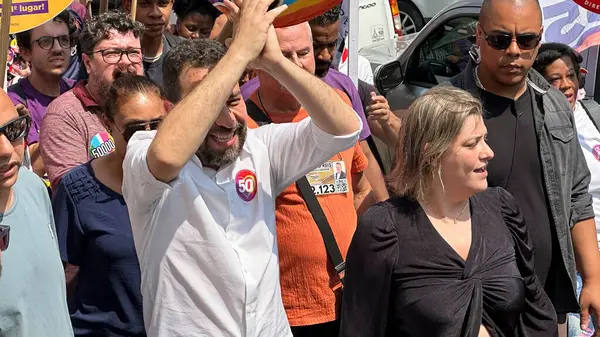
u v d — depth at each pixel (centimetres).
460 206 347
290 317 400
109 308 371
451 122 335
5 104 296
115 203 373
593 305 452
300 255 398
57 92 570
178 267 310
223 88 284
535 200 442
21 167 333
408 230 338
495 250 342
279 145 329
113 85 377
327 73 499
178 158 279
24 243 308
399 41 998
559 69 570
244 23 290
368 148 480
